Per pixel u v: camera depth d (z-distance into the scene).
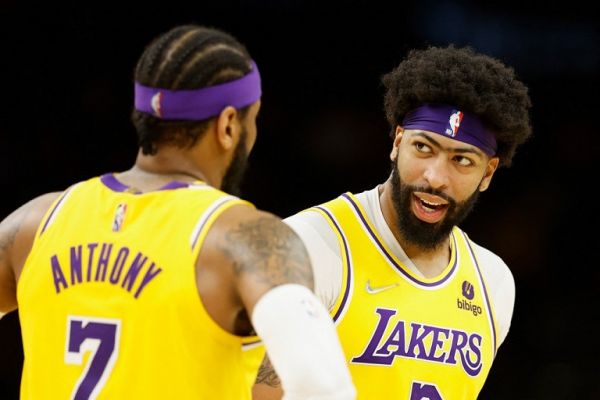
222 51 5.92
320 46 25.02
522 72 24.36
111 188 6.09
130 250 5.79
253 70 6.11
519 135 8.39
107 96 23.11
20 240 6.23
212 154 6.04
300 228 8.00
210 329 5.64
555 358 22.72
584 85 24.56
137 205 5.91
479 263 8.81
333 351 5.39
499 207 24.47
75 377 5.84
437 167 7.90
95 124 22.95
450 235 8.68
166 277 5.66
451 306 8.34
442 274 8.40
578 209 24.36
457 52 8.29
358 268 8.05
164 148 6.02
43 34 23.06
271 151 24.27
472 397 8.48
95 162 22.80
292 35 24.97
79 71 23.12
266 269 5.49
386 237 8.23
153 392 5.64
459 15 24.34
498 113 7.98
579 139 24.58
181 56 5.83
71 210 6.11
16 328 19.80
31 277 6.06
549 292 23.81
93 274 5.86
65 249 5.99
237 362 5.86
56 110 22.88
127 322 5.72
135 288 5.72
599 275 23.77
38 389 6.01
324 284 7.87
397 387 7.97
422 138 7.94
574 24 24.31
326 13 25.05
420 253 8.30
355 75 24.89
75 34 23.20
